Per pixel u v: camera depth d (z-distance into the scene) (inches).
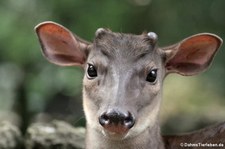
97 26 664.4
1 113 741.3
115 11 672.4
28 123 716.7
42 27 348.8
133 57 311.9
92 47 324.8
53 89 701.9
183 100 722.8
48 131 428.5
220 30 702.5
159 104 322.0
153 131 324.2
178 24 693.9
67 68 693.3
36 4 670.5
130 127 292.4
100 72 311.3
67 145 419.5
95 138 322.3
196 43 345.1
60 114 723.4
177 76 761.0
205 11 697.0
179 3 692.7
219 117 689.6
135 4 689.0
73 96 713.0
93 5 669.9
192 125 680.4
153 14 692.7
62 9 667.4
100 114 293.3
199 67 352.5
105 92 302.4
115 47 314.7
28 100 720.3
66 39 349.4
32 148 420.8
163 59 337.4
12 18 665.0
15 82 721.6
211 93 737.6
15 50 659.4
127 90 300.7
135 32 688.4
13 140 426.9
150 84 313.1
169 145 358.3
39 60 673.0
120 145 319.6
